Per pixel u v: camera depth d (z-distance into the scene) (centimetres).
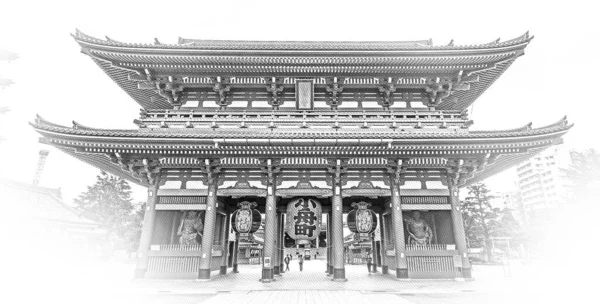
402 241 1900
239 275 2269
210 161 1930
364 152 1872
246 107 2281
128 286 1666
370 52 2103
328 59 2141
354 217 2072
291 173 2002
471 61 2150
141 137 1780
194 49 2083
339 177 1962
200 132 2012
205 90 2311
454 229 1927
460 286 1666
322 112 2167
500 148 1838
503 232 4312
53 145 1802
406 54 2106
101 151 1836
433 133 1895
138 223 5197
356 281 1886
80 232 4447
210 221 1897
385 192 1972
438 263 1914
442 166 1975
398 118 2145
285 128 2081
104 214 5375
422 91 2336
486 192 4369
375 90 2327
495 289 1584
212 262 2073
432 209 1953
